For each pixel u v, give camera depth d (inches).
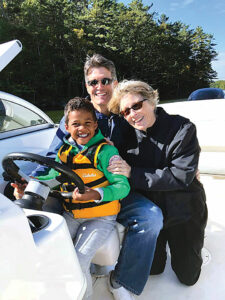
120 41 1393.9
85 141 47.8
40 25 1191.6
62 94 1236.5
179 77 1718.8
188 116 117.9
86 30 1289.4
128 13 1402.6
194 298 57.6
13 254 27.5
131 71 1489.9
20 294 28.2
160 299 57.6
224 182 109.0
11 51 44.7
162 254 61.4
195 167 50.4
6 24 1077.8
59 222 34.9
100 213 48.6
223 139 112.4
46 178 51.2
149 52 1539.1
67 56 1269.7
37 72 1123.9
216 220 85.0
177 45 1648.6
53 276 32.0
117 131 60.6
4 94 79.0
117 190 46.0
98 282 60.9
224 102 118.3
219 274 63.8
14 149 70.4
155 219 50.7
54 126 94.9
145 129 53.3
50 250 31.9
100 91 68.9
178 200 52.6
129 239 52.1
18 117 83.4
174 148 51.3
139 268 52.1
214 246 73.5
